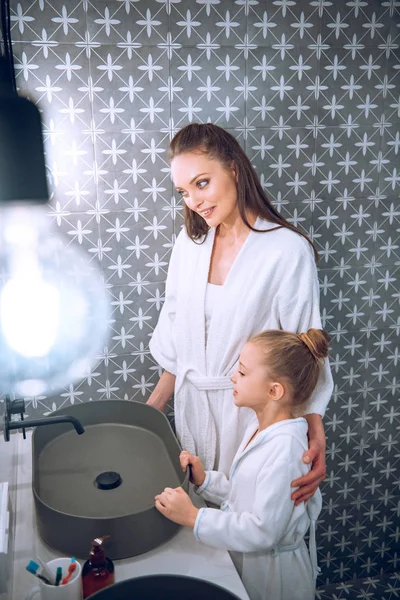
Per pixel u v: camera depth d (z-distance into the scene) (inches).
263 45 68.4
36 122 31.1
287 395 51.1
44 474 55.0
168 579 36.2
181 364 63.1
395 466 88.8
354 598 88.5
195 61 66.9
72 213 67.4
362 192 76.4
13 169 31.0
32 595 40.9
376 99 73.8
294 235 58.4
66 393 72.1
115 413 63.8
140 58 65.4
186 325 62.0
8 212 64.7
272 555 51.6
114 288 71.1
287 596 52.6
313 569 58.8
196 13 65.7
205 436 61.7
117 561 46.2
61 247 67.9
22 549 47.1
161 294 72.9
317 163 73.8
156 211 70.0
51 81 63.6
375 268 79.7
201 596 36.2
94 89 64.9
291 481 49.1
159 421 61.2
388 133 75.3
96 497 51.4
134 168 68.1
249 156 71.4
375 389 84.5
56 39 62.7
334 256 77.9
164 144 68.4
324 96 71.9
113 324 72.2
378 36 71.7
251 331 58.9
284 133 71.7
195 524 47.1
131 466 56.5
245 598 42.9
